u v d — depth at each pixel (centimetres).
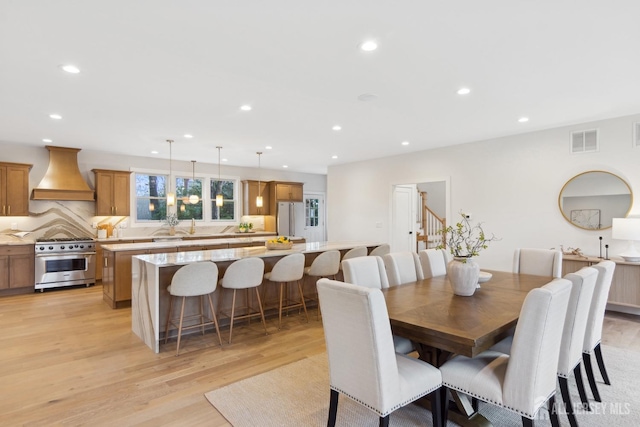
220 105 398
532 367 174
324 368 305
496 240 561
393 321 210
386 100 383
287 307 469
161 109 412
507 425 224
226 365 312
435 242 898
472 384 194
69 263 611
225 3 209
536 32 243
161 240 719
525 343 176
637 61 287
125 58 280
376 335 177
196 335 389
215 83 333
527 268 389
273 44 259
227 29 238
